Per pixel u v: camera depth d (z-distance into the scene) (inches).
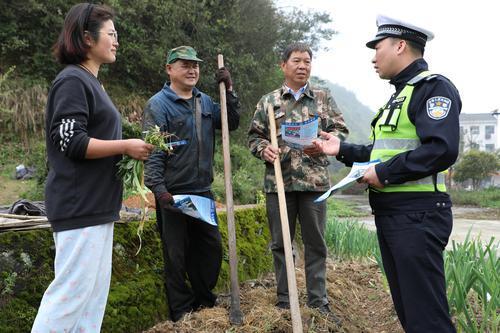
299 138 118.7
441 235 90.2
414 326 89.7
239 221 178.4
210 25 482.9
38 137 354.9
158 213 134.0
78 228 85.5
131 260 131.0
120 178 91.9
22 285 103.8
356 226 257.6
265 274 184.9
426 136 86.0
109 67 429.7
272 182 136.6
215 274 138.1
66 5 391.9
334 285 166.6
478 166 1012.5
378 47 98.0
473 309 139.0
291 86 137.6
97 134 89.7
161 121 128.1
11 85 356.5
